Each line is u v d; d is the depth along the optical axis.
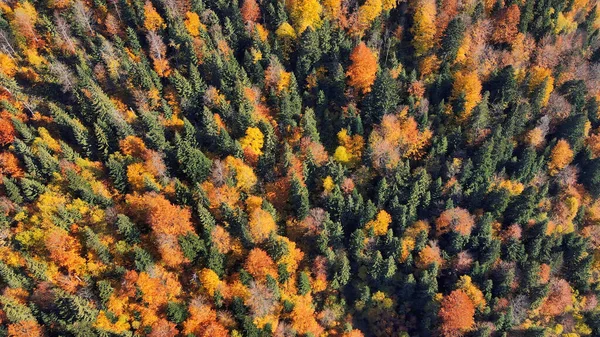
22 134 104.50
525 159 116.44
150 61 124.88
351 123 117.88
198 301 91.56
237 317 92.62
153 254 97.31
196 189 102.50
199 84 119.00
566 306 106.69
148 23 125.31
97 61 121.81
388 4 131.75
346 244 109.38
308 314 98.38
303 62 125.50
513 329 103.56
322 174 114.31
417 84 122.06
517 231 109.44
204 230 99.88
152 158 104.06
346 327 100.06
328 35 127.94
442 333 100.06
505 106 126.69
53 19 126.00
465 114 120.69
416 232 107.44
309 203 112.62
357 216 109.62
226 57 122.62
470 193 114.19
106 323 87.00
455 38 125.19
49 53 122.75
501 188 112.56
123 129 108.56
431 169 116.56
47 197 96.88
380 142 113.25
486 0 137.38
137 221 101.62
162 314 90.44
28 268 89.44
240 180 107.62
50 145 105.12
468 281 102.06
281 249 99.75
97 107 109.12
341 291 106.88
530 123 126.75
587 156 123.81
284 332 95.44
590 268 112.25
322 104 123.50
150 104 117.06
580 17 147.50
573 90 131.12
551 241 109.31
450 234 108.38
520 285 106.06
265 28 132.25
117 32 127.38
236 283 95.75
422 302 104.44
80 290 89.44
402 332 102.94
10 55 119.38
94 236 91.94
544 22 138.62
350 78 123.56
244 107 117.69
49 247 91.44
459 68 130.38
